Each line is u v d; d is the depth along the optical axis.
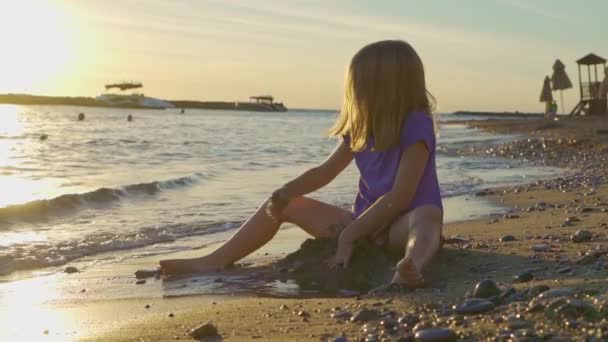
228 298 3.14
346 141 3.77
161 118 54.41
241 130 34.72
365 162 3.61
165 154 16.69
